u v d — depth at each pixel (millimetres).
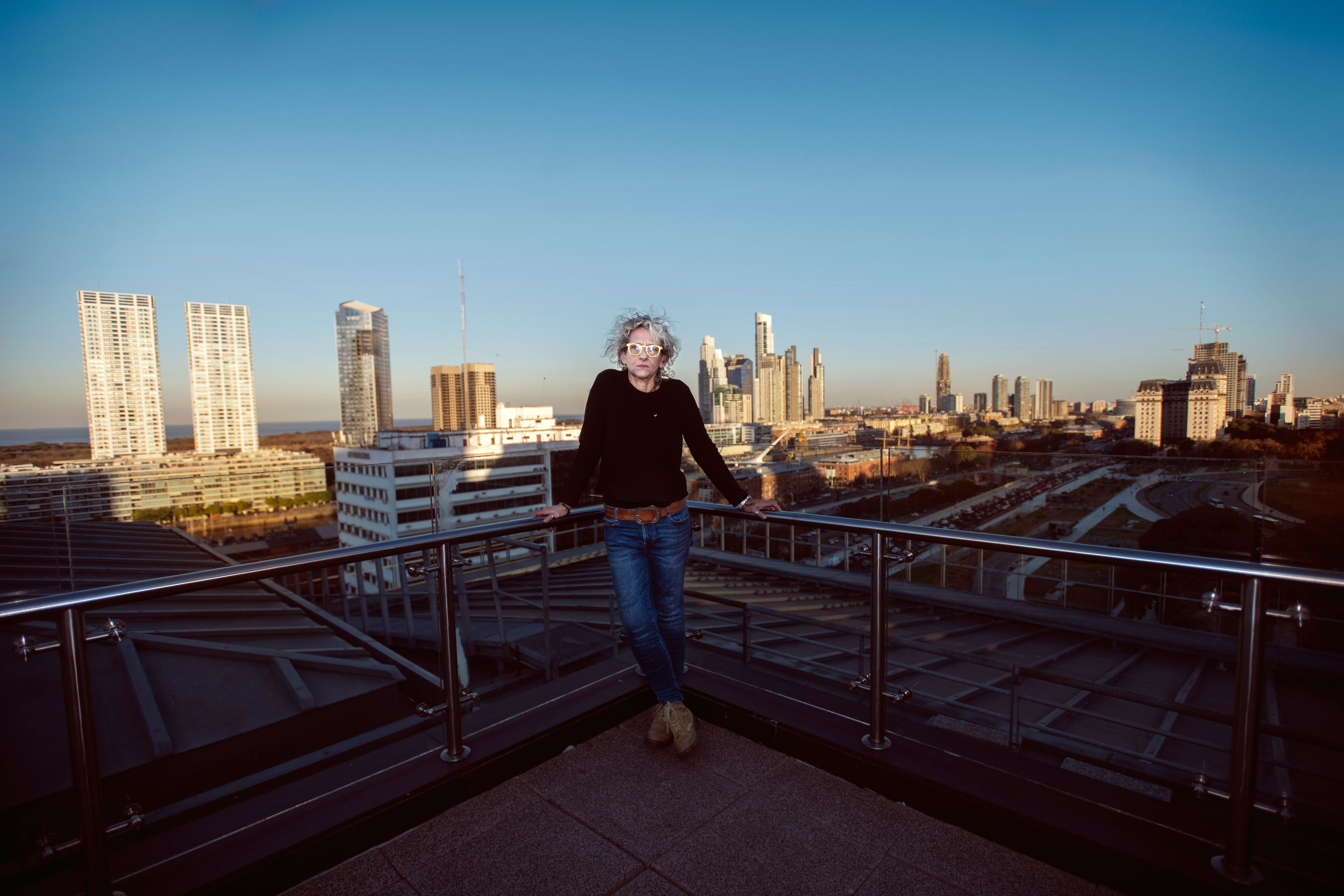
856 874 1869
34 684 3834
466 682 5129
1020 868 1884
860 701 2928
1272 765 3146
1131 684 4824
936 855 1948
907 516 7332
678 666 2705
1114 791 2020
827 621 3898
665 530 2473
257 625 5582
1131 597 5699
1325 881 1654
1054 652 5520
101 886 1720
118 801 3396
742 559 8141
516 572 7812
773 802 2238
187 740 3721
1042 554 1892
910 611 6680
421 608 6762
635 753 2582
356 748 3887
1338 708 3936
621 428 2410
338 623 5992
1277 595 1619
